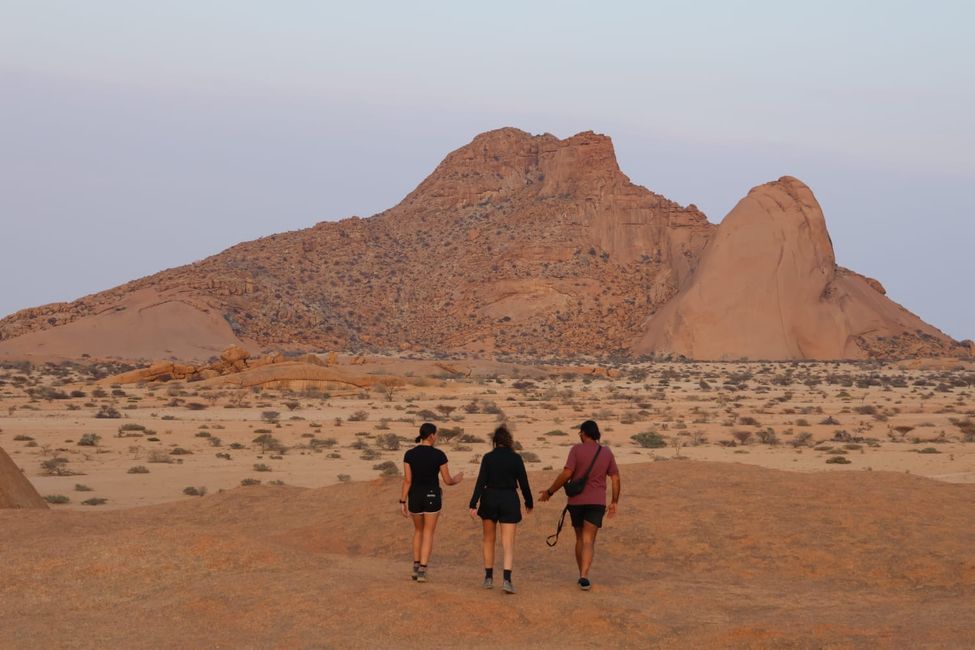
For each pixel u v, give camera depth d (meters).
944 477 32.72
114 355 153.50
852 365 151.00
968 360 161.25
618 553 14.34
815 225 184.50
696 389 98.38
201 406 69.69
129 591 11.40
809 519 15.05
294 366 91.38
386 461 38.38
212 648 9.68
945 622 10.62
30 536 14.88
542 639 10.17
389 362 117.62
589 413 66.12
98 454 40.03
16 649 9.61
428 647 9.84
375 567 12.83
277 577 11.78
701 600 11.84
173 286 181.38
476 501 11.95
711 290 174.62
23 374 114.19
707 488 16.95
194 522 18.64
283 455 40.75
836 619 11.02
